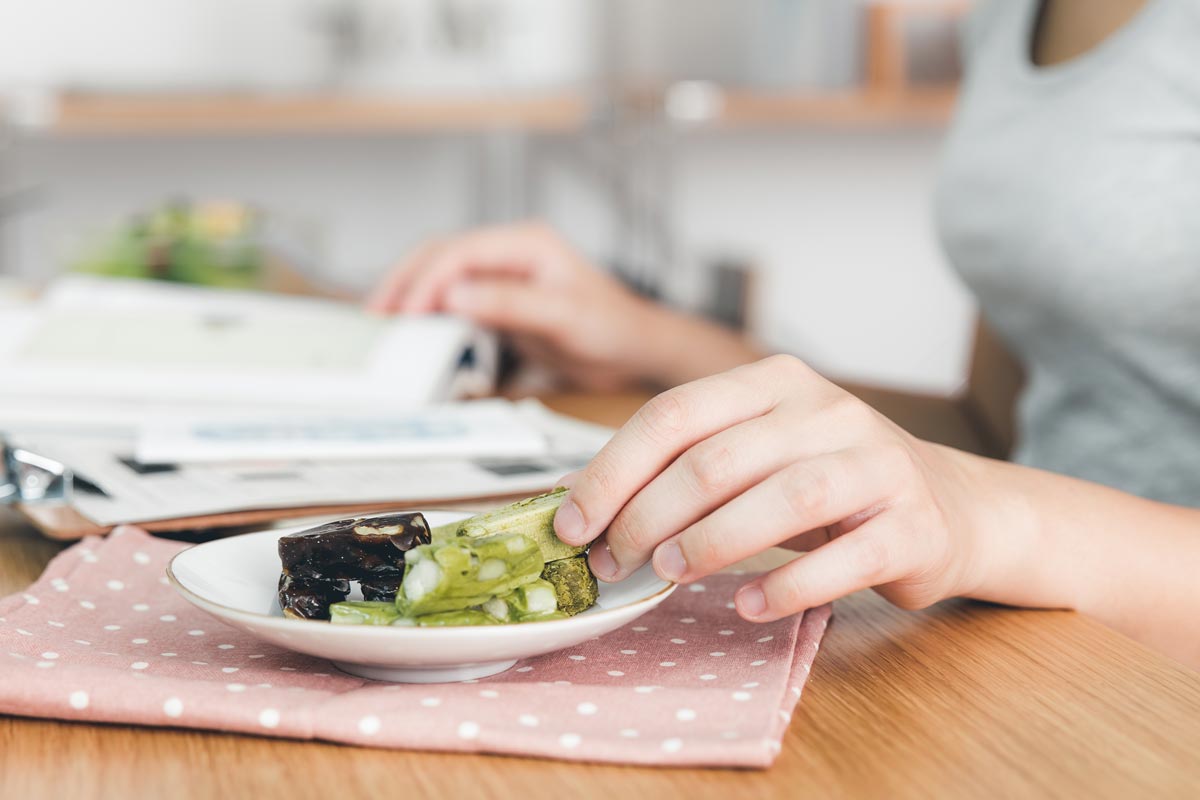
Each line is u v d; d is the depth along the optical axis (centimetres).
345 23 287
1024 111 103
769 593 54
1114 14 102
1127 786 47
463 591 51
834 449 56
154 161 288
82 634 56
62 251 142
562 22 292
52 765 48
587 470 54
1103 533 63
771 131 316
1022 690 54
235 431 80
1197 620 63
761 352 127
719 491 54
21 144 276
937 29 257
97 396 89
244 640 56
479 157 307
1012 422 115
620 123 244
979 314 127
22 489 70
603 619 51
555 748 48
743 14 280
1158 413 98
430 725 48
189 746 49
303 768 48
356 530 53
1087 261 95
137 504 68
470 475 75
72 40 272
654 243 307
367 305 131
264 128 224
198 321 108
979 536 60
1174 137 93
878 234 325
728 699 51
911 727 51
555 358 122
